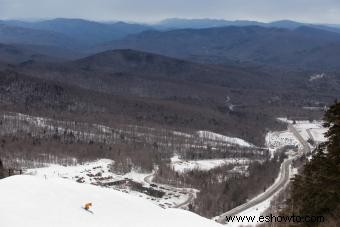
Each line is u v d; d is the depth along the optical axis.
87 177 196.50
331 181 40.75
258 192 151.50
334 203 40.16
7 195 30.67
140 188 181.88
